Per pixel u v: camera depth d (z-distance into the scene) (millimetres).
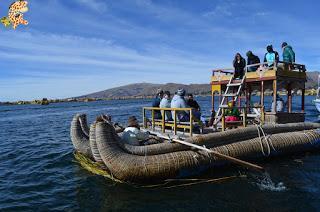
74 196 8641
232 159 8906
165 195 8461
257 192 8562
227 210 7492
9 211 7730
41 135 21797
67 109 76875
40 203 8211
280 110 14219
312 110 40969
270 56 13906
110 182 9578
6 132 24953
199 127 11406
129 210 7621
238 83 13914
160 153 9375
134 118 10375
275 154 11641
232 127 12461
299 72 14375
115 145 8945
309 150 12805
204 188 8898
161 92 13242
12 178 10469
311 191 8586
